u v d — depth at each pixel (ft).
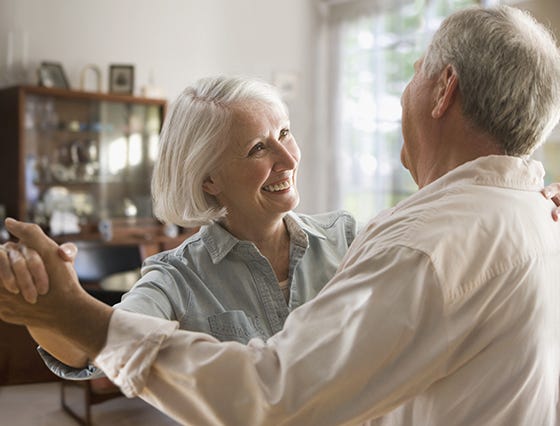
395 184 21.20
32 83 18.48
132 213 19.30
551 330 3.14
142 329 2.92
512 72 3.11
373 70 21.70
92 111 18.60
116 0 19.81
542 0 15.94
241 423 2.76
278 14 22.86
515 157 3.27
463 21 3.28
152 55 20.56
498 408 2.95
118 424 12.30
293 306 4.71
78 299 2.94
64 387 12.90
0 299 2.95
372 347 2.72
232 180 4.49
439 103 3.31
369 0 21.80
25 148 17.48
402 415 3.13
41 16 18.60
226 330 4.41
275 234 4.84
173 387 2.88
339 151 22.90
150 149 19.58
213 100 4.48
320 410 2.76
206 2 21.49
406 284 2.80
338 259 5.00
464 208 3.02
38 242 2.93
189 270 4.53
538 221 3.18
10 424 12.26
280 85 23.00
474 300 2.89
